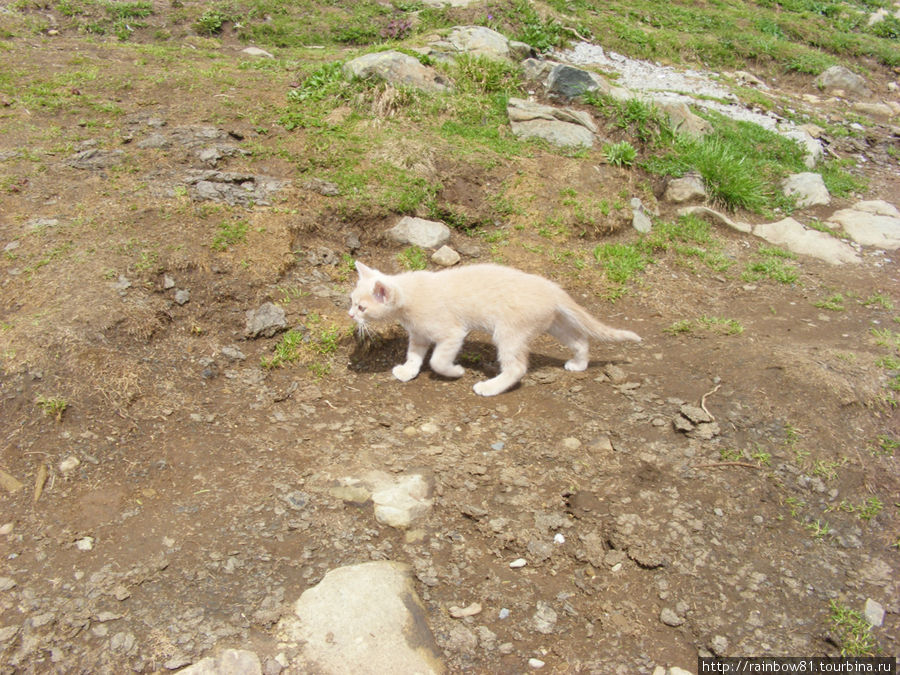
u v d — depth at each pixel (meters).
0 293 0.93
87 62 1.67
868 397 0.93
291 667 0.63
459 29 1.96
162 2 2.24
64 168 1.20
